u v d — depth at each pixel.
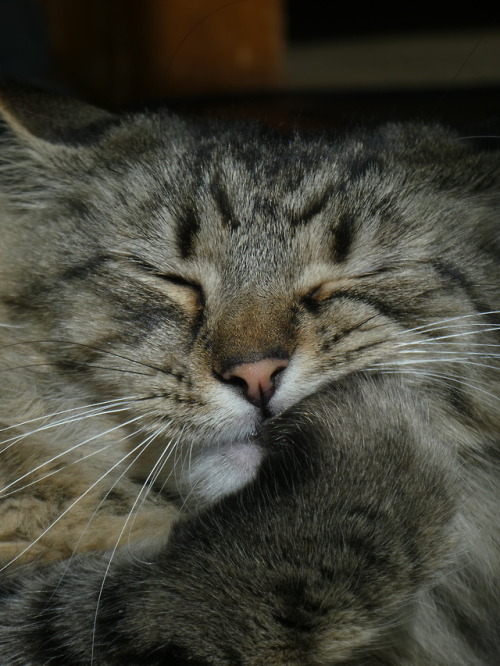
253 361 0.41
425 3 1.27
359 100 0.70
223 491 0.43
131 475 0.44
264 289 0.42
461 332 0.43
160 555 0.39
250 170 0.44
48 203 0.46
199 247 0.43
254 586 0.38
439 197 0.44
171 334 0.43
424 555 0.39
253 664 0.37
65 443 0.44
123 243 0.44
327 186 0.44
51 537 0.42
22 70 0.75
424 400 0.42
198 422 0.42
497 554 0.43
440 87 0.73
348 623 0.38
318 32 1.24
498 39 1.01
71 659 0.38
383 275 0.43
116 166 0.45
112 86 0.74
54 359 0.44
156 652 0.38
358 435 0.40
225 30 0.74
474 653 0.42
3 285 0.44
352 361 0.42
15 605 0.40
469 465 0.43
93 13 0.74
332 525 0.38
